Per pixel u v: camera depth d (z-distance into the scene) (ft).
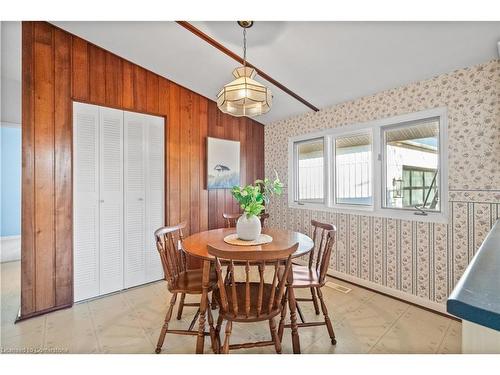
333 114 10.69
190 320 7.39
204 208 11.51
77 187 8.34
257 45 7.73
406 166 8.60
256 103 7.18
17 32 8.25
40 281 7.63
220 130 12.13
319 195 11.57
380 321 7.22
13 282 10.19
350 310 7.85
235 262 6.08
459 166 7.17
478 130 6.81
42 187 7.66
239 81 6.00
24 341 6.34
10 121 11.76
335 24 6.39
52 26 7.75
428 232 7.86
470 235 7.00
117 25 7.54
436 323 7.09
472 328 2.53
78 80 8.25
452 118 7.29
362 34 6.55
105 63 8.79
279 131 13.15
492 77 6.58
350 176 10.32
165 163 10.37
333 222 10.68
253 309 5.28
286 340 6.47
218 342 5.78
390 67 7.66
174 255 7.04
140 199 9.76
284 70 8.79
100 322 7.25
